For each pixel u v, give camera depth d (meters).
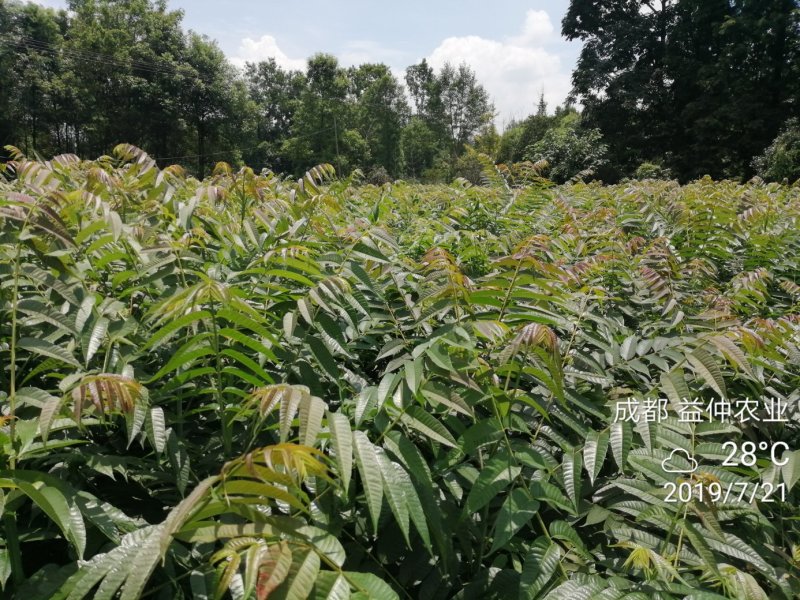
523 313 2.44
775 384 3.04
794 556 2.17
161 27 50.91
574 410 2.62
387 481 1.61
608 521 2.12
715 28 32.03
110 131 48.91
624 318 3.80
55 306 2.59
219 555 1.25
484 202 5.84
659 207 6.14
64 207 2.66
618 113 34.81
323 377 2.52
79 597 1.32
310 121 59.41
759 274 3.58
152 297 2.76
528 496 1.94
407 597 1.99
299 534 1.33
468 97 71.50
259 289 2.63
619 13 36.53
